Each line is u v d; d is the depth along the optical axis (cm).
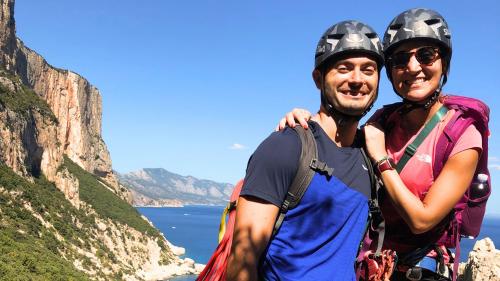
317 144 173
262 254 166
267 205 163
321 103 184
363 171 178
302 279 163
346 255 167
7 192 4131
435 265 191
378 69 182
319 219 165
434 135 188
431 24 192
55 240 4072
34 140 5253
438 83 193
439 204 178
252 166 167
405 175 189
